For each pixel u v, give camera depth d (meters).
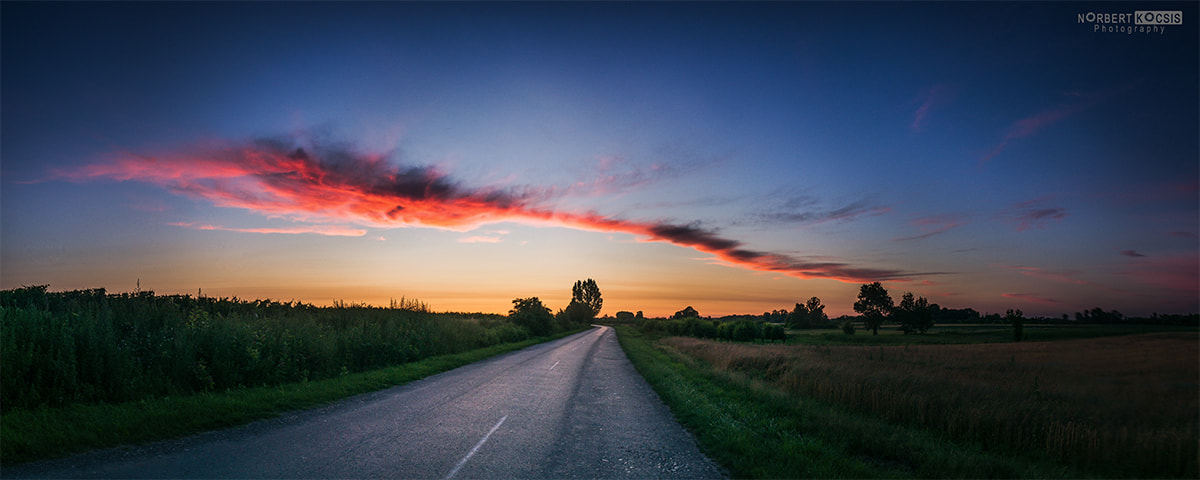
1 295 12.39
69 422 7.46
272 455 6.67
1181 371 22.41
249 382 12.03
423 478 5.99
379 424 8.88
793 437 9.01
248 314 16.52
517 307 61.06
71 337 9.23
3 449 6.05
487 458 7.02
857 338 76.94
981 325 121.50
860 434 9.08
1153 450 8.73
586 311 120.25
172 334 11.61
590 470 6.73
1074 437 9.12
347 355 16.58
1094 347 43.75
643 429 9.63
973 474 7.41
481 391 13.45
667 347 38.69
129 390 9.48
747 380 16.22
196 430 7.82
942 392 12.41
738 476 6.73
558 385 15.48
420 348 22.03
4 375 7.96
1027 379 18.73
